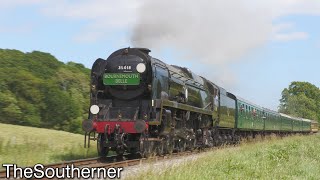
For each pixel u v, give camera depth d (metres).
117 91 18.11
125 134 17.06
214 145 27.72
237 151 20.95
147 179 11.09
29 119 42.53
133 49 18.30
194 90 23.77
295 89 133.62
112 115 17.80
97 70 18.53
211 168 14.36
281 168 15.87
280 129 51.84
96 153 20.14
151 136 17.88
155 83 17.94
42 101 44.34
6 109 41.28
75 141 26.62
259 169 15.37
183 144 21.61
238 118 33.62
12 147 19.33
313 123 83.75
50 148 20.72
